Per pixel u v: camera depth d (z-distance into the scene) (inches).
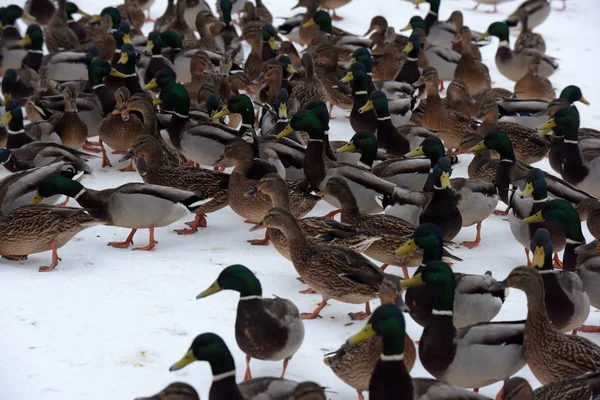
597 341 420.2
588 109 780.6
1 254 468.1
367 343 341.1
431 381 323.3
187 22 986.7
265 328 358.9
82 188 487.5
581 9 1130.7
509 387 309.3
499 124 650.2
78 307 418.6
